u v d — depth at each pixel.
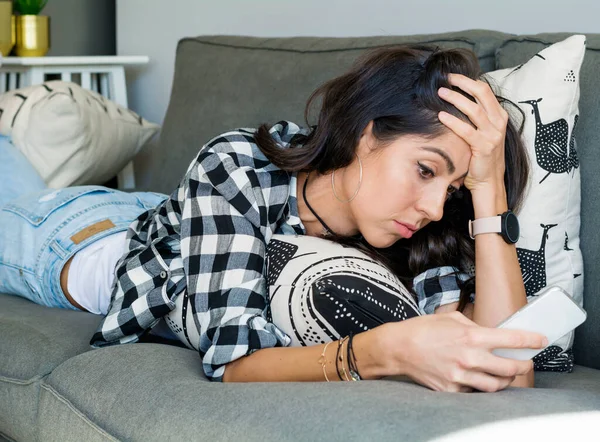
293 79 1.96
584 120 1.45
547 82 1.37
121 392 1.16
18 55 2.92
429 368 1.02
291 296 1.19
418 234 1.39
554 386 1.28
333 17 2.49
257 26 2.72
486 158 1.26
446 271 1.39
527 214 1.37
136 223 1.58
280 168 1.35
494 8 2.12
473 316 1.29
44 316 1.60
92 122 2.41
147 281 1.36
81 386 1.23
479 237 1.29
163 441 1.03
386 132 1.24
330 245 1.28
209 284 1.24
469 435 0.84
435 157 1.22
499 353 1.04
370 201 1.26
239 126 2.04
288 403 0.98
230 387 1.08
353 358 1.08
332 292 1.14
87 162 2.42
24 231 1.74
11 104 2.39
